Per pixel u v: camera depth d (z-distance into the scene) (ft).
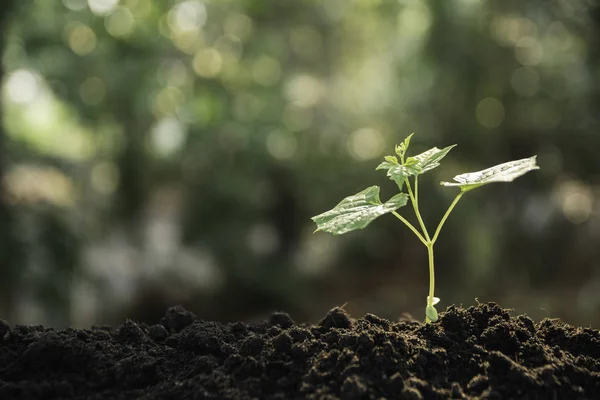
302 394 3.30
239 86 15.97
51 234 12.51
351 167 17.47
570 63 13.82
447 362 3.57
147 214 16.67
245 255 16.25
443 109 15.14
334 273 18.42
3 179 12.38
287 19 17.08
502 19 13.98
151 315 15.38
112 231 15.97
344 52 19.21
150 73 14.06
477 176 3.59
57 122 17.06
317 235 19.38
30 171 14.11
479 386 3.41
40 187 13.82
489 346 3.73
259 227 17.75
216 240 16.05
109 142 15.20
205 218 15.94
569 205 16.97
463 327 3.90
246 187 15.83
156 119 14.79
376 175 16.79
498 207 15.20
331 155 17.60
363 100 19.29
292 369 3.48
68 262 12.63
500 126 14.70
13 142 13.61
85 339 3.97
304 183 17.39
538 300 14.28
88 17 13.57
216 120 14.84
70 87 13.71
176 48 14.93
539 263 15.46
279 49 16.84
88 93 14.16
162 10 14.37
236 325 4.30
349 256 18.40
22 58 13.57
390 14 16.14
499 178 3.31
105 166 16.12
